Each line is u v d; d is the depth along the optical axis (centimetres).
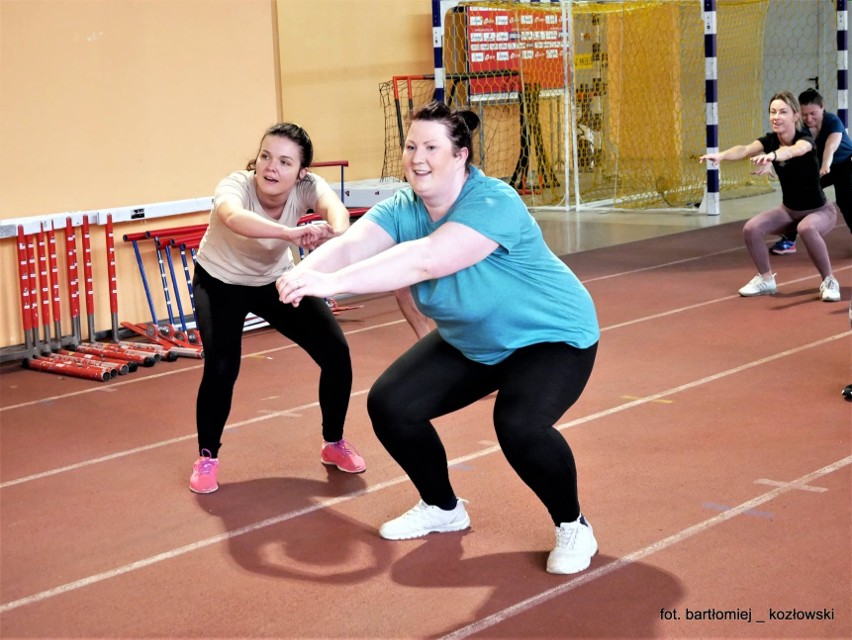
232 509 430
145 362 698
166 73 812
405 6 1441
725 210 1330
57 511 436
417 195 349
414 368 364
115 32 779
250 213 404
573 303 345
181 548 392
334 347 450
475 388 365
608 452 476
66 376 684
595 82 1507
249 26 862
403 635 315
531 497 427
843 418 507
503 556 370
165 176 818
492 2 1195
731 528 382
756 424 505
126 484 467
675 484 431
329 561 373
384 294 923
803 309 761
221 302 444
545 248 346
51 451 521
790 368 605
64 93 754
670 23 1358
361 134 1416
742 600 326
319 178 450
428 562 368
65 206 761
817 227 771
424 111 331
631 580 344
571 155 1509
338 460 472
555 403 339
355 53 1395
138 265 804
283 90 1335
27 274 712
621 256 1042
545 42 1442
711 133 1267
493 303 335
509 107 1498
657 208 1383
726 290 849
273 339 770
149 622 331
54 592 357
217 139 849
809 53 1702
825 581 336
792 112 762
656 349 668
